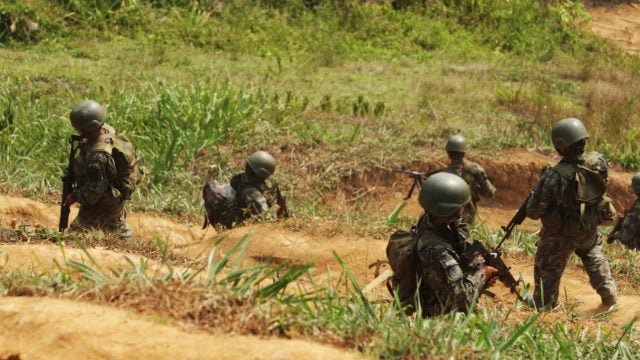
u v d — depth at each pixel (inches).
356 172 1273.4
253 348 362.3
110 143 740.0
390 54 2041.1
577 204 687.7
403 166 1293.1
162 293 393.7
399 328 414.0
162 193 1123.3
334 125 1397.6
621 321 709.9
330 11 2175.2
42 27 1867.6
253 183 875.4
